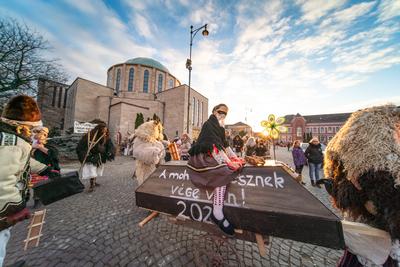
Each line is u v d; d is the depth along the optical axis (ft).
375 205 3.14
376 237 3.27
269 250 7.18
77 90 85.51
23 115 4.31
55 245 7.10
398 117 3.31
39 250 6.78
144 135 11.29
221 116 6.10
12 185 3.90
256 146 26.11
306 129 167.84
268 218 4.19
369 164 3.12
